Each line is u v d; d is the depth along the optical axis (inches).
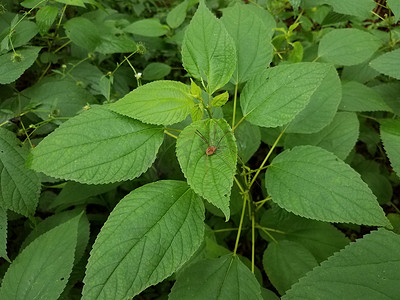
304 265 10.0
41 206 13.5
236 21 9.7
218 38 8.1
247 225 12.3
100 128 7.2
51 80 12.9
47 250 9.0
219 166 6.6
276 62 14.0
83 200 12.8
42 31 11.9
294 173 7.8
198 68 8.2
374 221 6.8
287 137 10.6
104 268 6.0
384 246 6.6
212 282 8.0
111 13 16.4
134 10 18.7
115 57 16.8
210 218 13.3
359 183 7.1
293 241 10.5
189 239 6.7
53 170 6.7
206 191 6.3
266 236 11.5
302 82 7.4
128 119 7.4
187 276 8.1
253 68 9.3
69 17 15.3
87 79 13.7
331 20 14.6
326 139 10.3
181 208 7.0
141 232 6.5
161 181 7.5
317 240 11.1
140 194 7.1
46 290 8.4
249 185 9.3
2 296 8.4
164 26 15.3
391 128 10.3
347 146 10.1
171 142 11.3
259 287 7.8
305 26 15.4
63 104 11.8
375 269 6.4
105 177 6.9
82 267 11.5
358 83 12.2
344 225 12.6
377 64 10.5
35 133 12.0
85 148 6.9
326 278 6.5
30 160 6.8
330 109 9.6
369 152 14.6
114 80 15.1
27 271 8.7
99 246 6.2
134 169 7.1
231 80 9.4
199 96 7.7
